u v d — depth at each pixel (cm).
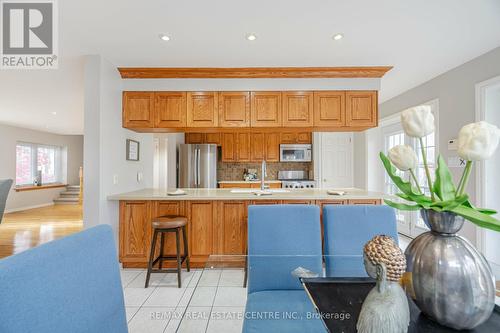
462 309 75
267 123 305
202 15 193
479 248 258
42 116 523
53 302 56
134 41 232
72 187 801
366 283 128
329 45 240
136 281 253
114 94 284
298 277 142
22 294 49
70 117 532
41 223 506
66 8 183
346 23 204
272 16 195
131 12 189
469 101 272
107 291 74
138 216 283
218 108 305
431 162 341
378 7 184
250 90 306
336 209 157
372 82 305
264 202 281
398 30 215
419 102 346
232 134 582
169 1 177
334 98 304
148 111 303
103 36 222
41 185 721
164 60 272
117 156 290
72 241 66
